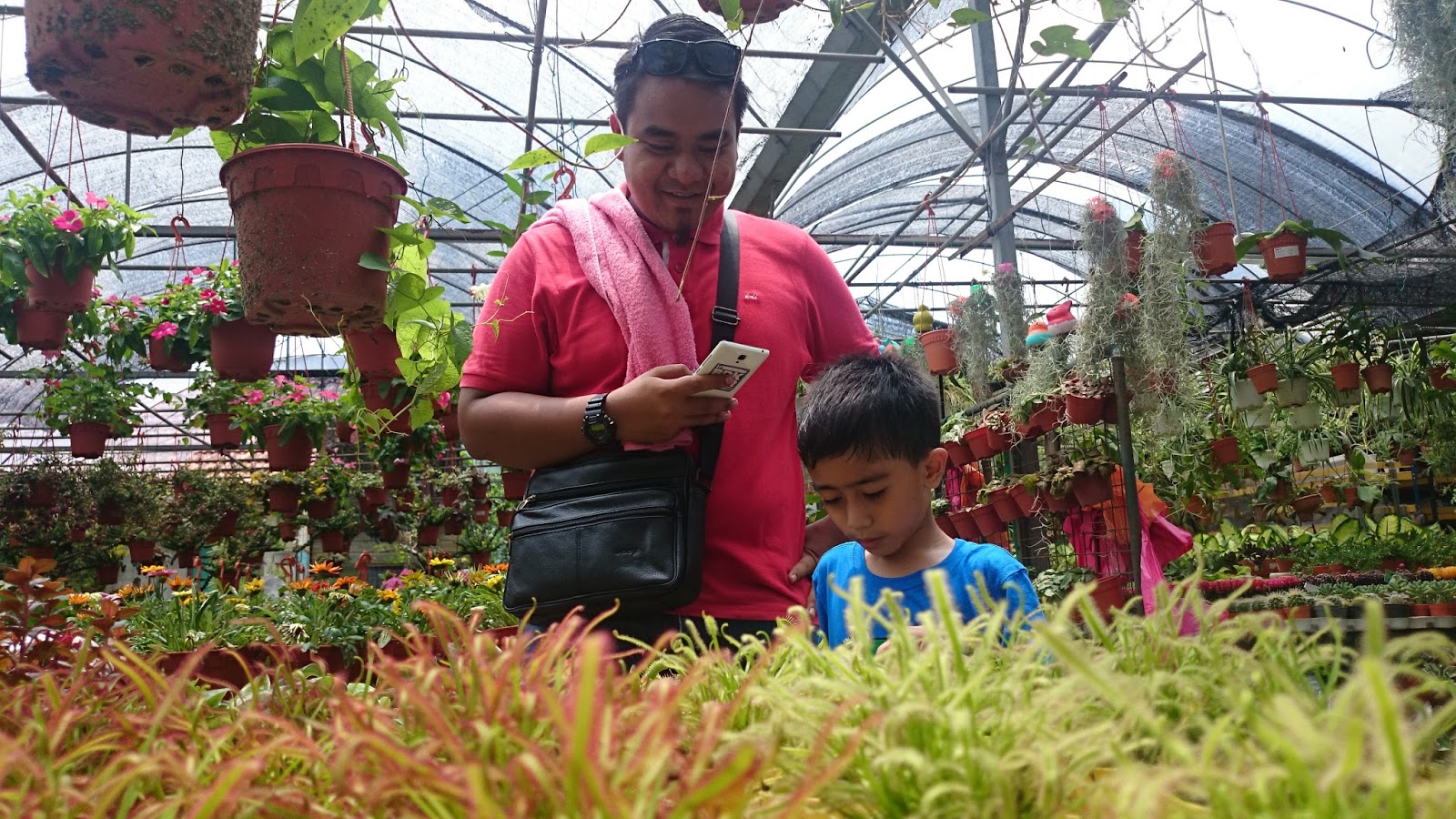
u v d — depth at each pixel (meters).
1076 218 9.09
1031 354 4.75
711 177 1.51
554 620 1.42
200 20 1.45
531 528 1.43
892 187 8.76
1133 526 2.83
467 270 7.07
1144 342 3.90
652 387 1.32
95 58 1.44
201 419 6.69
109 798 0.43
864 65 4.84
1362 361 5.76
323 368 9.66
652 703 0.48
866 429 1.29
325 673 0.67
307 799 0.46
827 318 1.70
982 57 5.48
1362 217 7.87
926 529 1.43
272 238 1.90
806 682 0.50
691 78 1.44
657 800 0.39
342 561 8.94
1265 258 4.93
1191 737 0.50
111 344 5.53
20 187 6.87
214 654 3.09
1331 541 6.38
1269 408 5.29
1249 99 6.09
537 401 1.45
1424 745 0.43
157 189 7.35
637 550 1.36
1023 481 4.41
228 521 8.07
